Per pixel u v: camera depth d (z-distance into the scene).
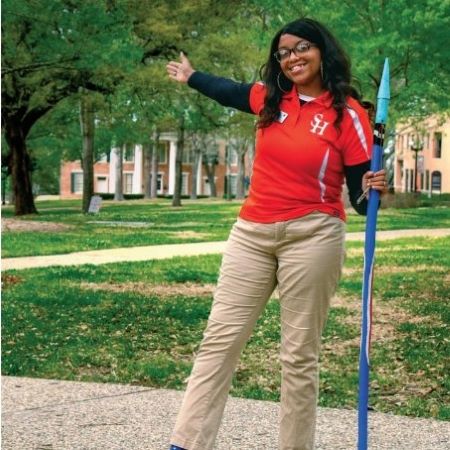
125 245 21.03
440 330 9.75
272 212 4.21
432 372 7.92
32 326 10.01
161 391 7.09
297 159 4.16
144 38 30.41
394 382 7.59
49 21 24.11
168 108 35.97
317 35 4.17
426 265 16.02
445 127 66.75
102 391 7.04
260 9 33.97
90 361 8.37
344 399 7.04
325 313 4.31
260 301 4.32
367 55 30.31
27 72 30.86
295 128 4.18
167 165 96.56
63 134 50.06
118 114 36.72
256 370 8.09
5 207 57.16
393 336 9.48
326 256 4.20
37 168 67.44
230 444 5.43
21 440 5.45
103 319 10.48
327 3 31.17
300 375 4.33
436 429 5.90
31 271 15.27
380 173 4.04
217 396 4.29
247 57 31.22
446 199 51.88
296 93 4.21
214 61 32.03
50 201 70.62
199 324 10.27
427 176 70.88
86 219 32.88
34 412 6.23
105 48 24.72
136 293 12.60
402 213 35.00
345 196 34.53
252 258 4.28
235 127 44.56
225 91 4.41
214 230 26.39
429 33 29.72
